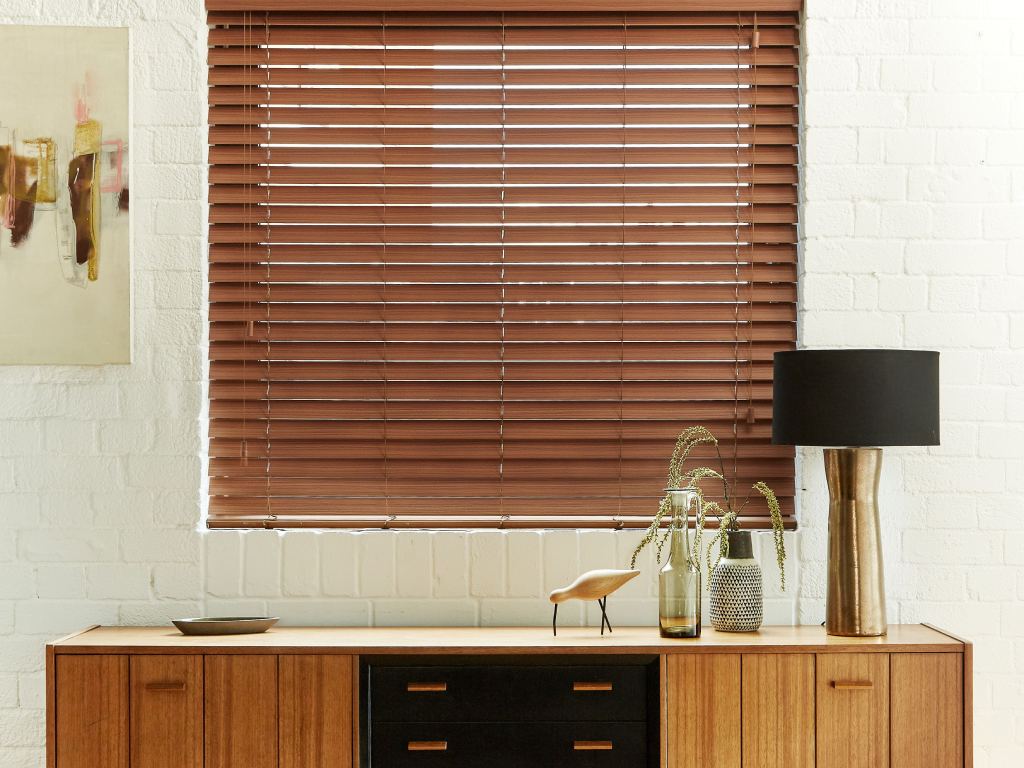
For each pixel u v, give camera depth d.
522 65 2.91
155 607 2.80
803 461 2.82
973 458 2.81
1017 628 2.79
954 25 2.83
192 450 2.82
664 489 2.89
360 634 2.62
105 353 2.80
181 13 2.84
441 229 2.90
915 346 2.82
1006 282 2.83
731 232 2.90
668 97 2.90
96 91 2.82
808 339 2.83
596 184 2.91
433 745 2.41
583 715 2.41
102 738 2.40
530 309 2.89
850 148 2.83
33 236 2.81
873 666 2.39
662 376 2.90
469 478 2.89
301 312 2.89
